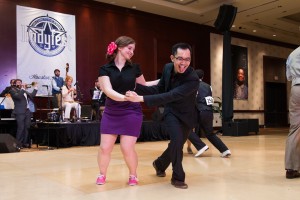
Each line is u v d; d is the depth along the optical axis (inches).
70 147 310.8
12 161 207.5
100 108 364.8
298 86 133.4
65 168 174.6
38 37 405.4
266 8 500.4
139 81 129.5
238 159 199.2
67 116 349.1
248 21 568.4
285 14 532.4
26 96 325.1
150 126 377.1
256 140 355.9
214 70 596.7
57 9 423.2
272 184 126.2
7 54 383.6
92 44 453.7
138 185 126.4
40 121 351.9
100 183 128.8
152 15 514.3
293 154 135.3
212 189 118.4
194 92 121.0
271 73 706.2
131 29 491.5
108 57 124.2
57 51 420.5
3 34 382.0
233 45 629.0
